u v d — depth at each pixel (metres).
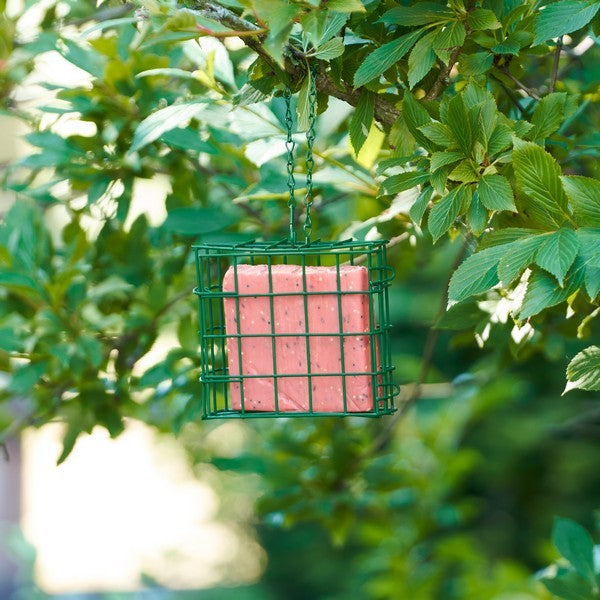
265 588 12.76
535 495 11.25
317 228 4.50
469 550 5.70
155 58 4.07
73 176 4.22
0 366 4.27
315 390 3.18
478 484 11.38
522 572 5.39
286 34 2.62
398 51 2.86
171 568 10.72
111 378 4.39
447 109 2.76
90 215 4.52
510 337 3.70
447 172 2.82
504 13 2.98
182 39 2.71
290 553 12.91
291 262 4.24
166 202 4.40
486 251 2.57
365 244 3.29
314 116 3.04
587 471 10.94
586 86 4.09
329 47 2.81
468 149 2.77
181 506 15.92
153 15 2.68
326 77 3.08
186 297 4.44
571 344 5.76
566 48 4.08
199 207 4.22
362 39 3.10
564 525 3.63
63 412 4.32
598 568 3.80
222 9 2.82
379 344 3.36
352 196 4.51
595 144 3.51
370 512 5.58
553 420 10.20
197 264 3.36
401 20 2.88
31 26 4.48
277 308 3.20
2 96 4.43
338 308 3.14
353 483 4.81
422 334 10.73
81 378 4.23
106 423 4.30
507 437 10.45
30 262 4.11
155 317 4.34
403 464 5.62
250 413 3.25
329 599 11.91
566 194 2.51
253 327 3.22
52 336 4.07
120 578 14.24
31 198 4.45
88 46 4.11
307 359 3.18
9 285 4.01
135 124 4.14
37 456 16.73
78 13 4.52
